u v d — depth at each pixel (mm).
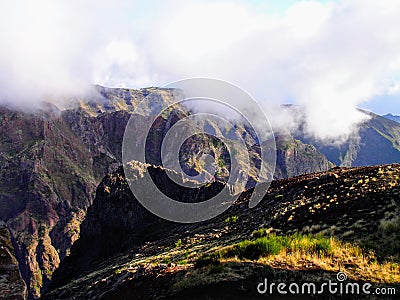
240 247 23500
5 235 21484
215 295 18203
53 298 41469
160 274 23453
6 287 17109
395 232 23688
